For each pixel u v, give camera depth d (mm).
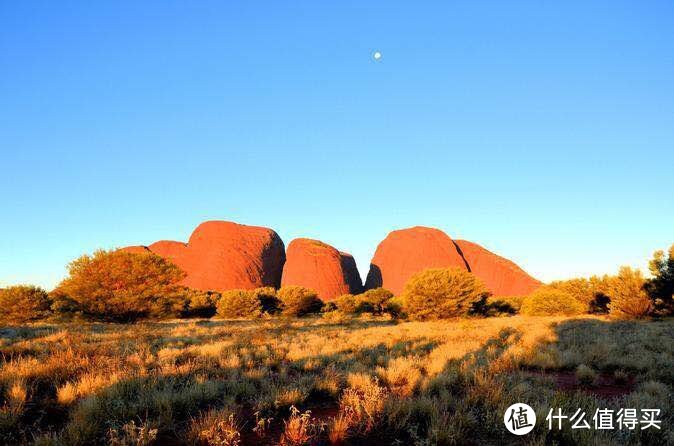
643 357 10695
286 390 7062
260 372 8594
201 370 8836
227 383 7582
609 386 8570
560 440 5160
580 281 41375
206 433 4914
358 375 8266
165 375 7828
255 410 6402
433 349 12953
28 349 10938
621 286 28438
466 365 9031
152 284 24625
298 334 17938
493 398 6398
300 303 49656
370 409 5898
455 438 5066
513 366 9914
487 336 16797
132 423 4961
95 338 14789
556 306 33719
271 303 52406
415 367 9711
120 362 8820
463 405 6301
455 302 28641
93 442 4930
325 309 54812
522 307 37656
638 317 27047
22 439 4906
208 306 51312
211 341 13586
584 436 4957
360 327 23875
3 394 6566
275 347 13008
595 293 38875
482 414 5840
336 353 11961
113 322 24219
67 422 5566
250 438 5238
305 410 6617
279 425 5797
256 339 15047
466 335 17422
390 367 9305
